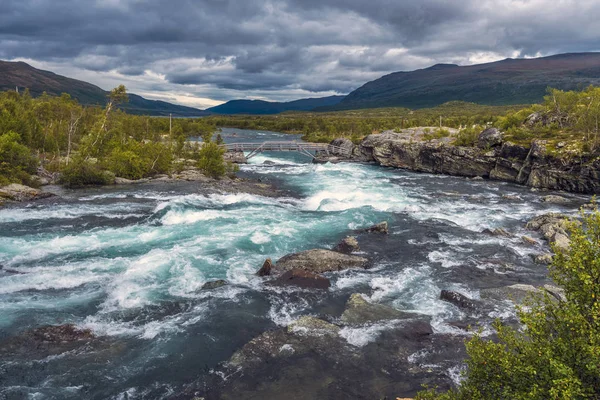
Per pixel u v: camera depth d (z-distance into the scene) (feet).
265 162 320.50
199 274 82.02
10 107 274.57
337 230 118.73
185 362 53.06
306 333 59.11
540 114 309.83
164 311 66.85
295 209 148.36
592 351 24.34
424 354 54.90
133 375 50.19
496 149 257.96
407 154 308.81
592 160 197.36
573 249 30.71
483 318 65.26
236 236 109.29
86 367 51.31
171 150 263.49
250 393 46.93
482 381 30.76
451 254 99.14
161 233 110.73
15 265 85.05
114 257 91.56
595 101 263.90
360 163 338.95
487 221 134.31
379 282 81.05
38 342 55.72
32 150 238.68
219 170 230.68
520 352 29.99
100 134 224.74
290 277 79.36
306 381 49.11
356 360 53.47
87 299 70.23
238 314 66.03
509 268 89.56
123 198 156.04
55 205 140.46
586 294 28.55
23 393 46.11
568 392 23.15
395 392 47.19
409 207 149.18
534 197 186.91
